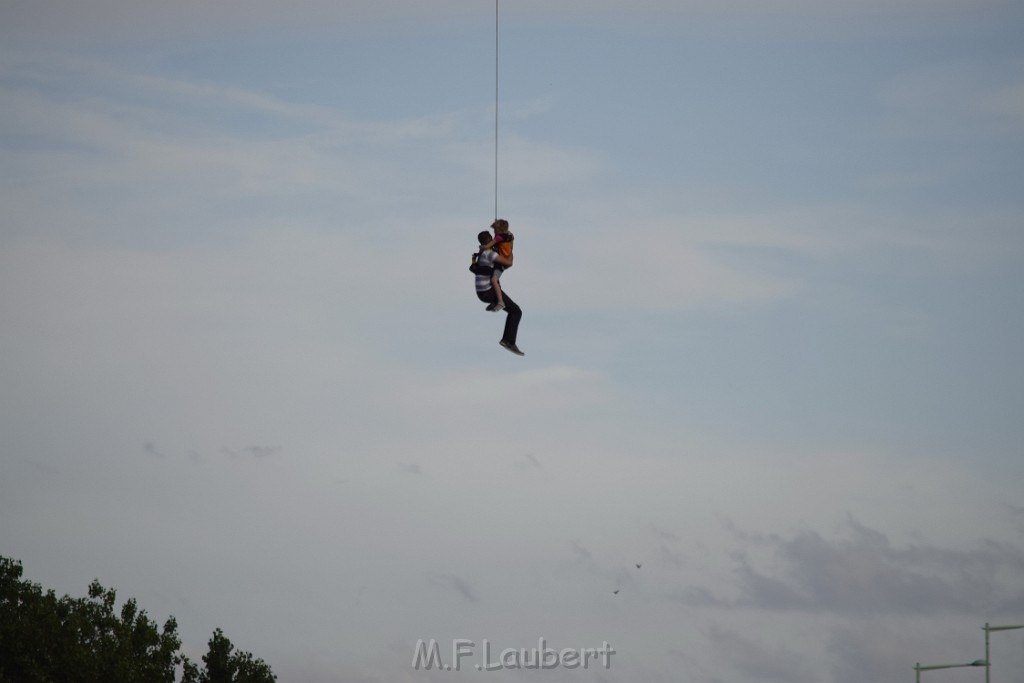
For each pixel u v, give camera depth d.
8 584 98.44
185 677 112.12
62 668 92.44
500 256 56.81
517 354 57.78
